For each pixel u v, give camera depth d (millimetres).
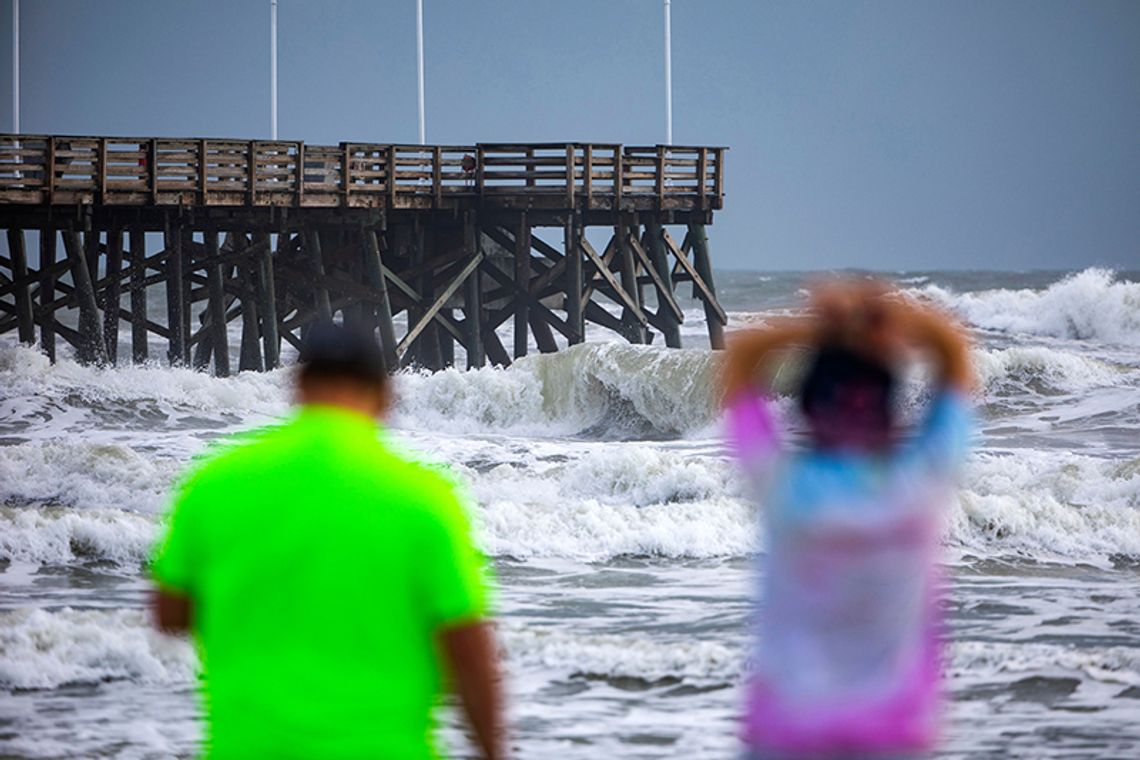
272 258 132500
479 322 135125
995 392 107438
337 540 15570
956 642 39125
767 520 19641
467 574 15734
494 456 85062
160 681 37250
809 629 19344
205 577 15898
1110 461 73125
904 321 19688
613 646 38438
